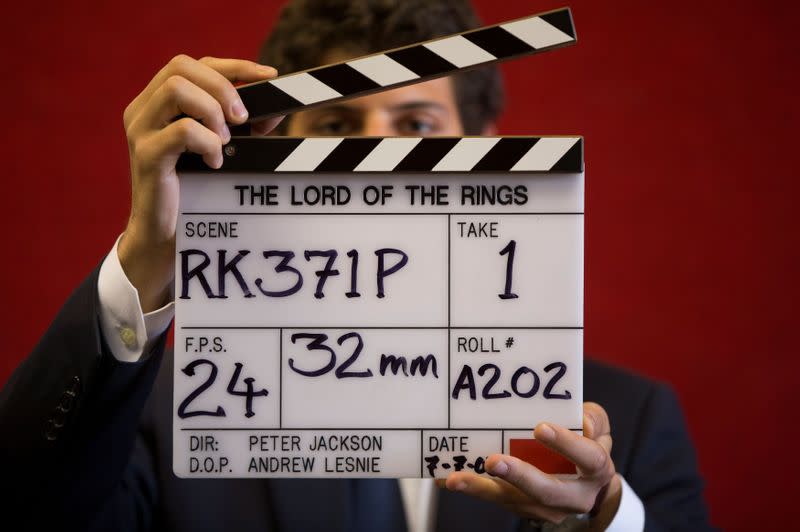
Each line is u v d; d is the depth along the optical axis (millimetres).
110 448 1041
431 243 945
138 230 953
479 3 2285
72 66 2291
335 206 947
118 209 2305
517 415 943
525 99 2299
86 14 2295
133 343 991
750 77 2277
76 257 2295
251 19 2320
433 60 924
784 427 2271
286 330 948
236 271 947
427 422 946
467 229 945
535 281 943
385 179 946
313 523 1340
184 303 945
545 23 916
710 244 2287
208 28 2314
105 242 2301
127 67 2305
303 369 948
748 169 2281
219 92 911
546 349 944
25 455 1008
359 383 948
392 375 947
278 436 947
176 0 2307
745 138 2279
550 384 942
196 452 945
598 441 1077
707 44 2287
